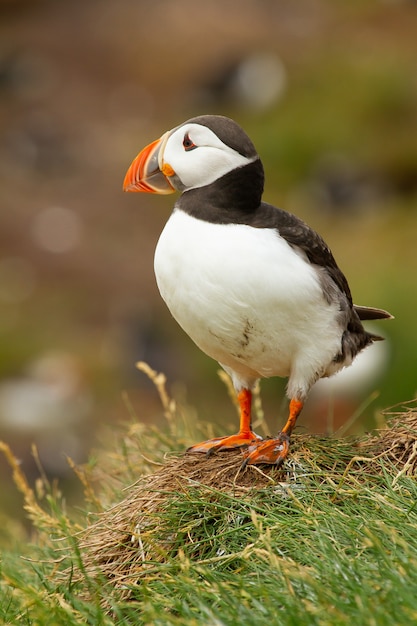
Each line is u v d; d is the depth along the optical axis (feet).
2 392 58.85
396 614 13.61
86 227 82.12
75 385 58.49
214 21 121.90
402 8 120.06
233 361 19.94
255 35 116.78
